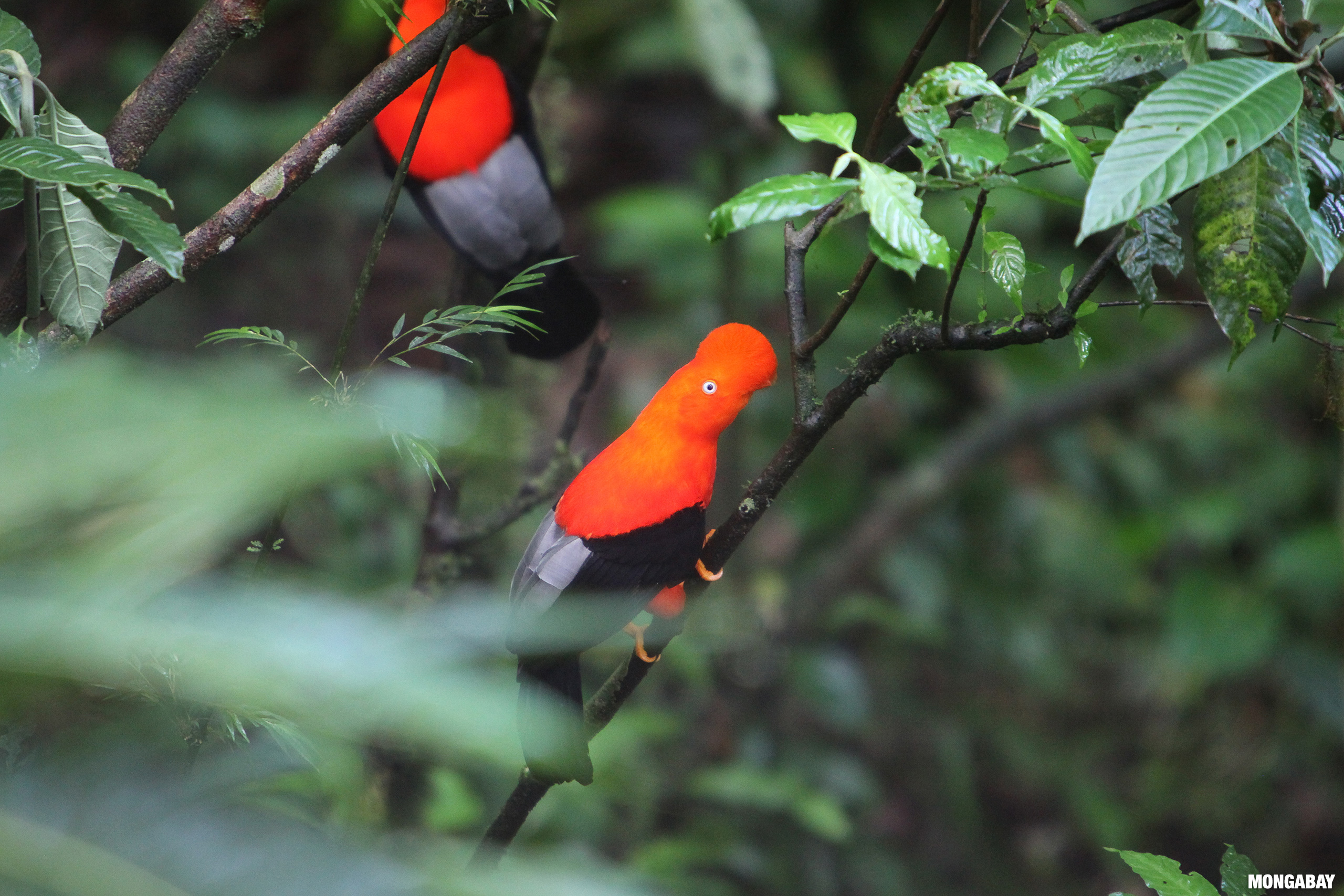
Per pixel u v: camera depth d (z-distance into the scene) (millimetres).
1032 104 3488
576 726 3699
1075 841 13328
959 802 12914
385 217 3982
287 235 12734
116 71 12281
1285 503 14305
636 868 8109
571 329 7449
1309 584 13750
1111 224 2674
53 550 987
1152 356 12758
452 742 1129
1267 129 2760
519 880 1225
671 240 13203
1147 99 2793
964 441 12961
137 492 948
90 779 1250
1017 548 13852
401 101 7105
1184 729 14312
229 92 12891
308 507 8055
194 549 956
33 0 12500
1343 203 3365
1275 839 13523
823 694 11625
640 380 12766
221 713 2889
